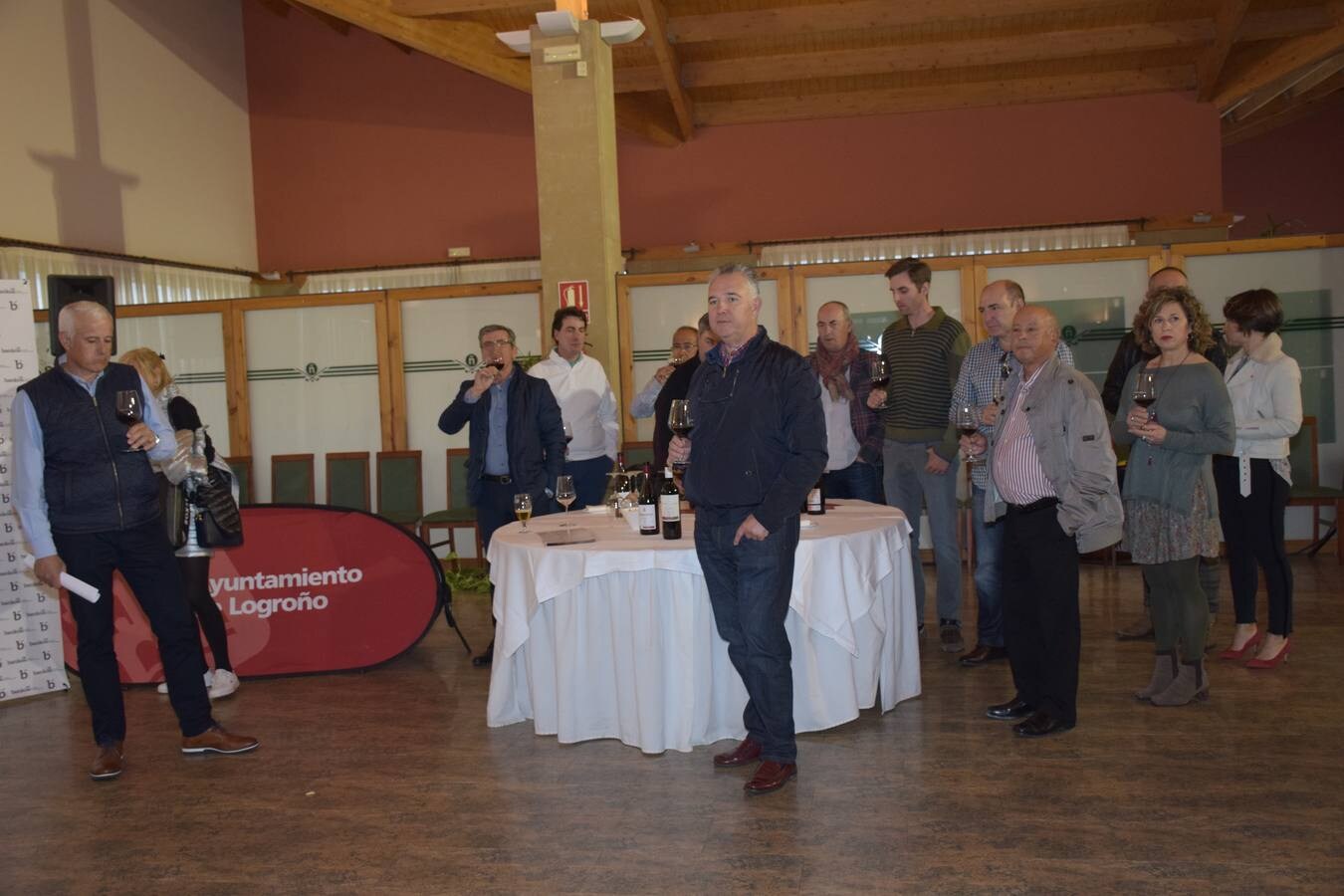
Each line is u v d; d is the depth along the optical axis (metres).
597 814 3.12
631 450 7.37
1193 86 11.21
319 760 3.75
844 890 2.59
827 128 11.87
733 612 3.26
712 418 3.19
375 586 5.08
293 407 8.04
